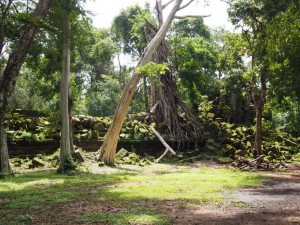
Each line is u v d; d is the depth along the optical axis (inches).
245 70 872.9
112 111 1358.3
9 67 479.5
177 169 746.8
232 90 880.9
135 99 1627.7
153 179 552.1
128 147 938.1
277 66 651.5
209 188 452.8
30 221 277.1
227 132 1026.7
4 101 487.8
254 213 309.3
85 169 686.5
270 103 828.6
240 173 664.4
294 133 1178.6
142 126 994.1
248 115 1165.7
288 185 508.7
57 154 791.1
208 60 1255.5
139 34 1147.9
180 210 319.3
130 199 373.7
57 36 569.3
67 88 668.7
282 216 297.4
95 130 921.5
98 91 1443.2
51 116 796.0
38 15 469.4
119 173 652.1
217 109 1160.2
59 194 407.8
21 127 865.5
